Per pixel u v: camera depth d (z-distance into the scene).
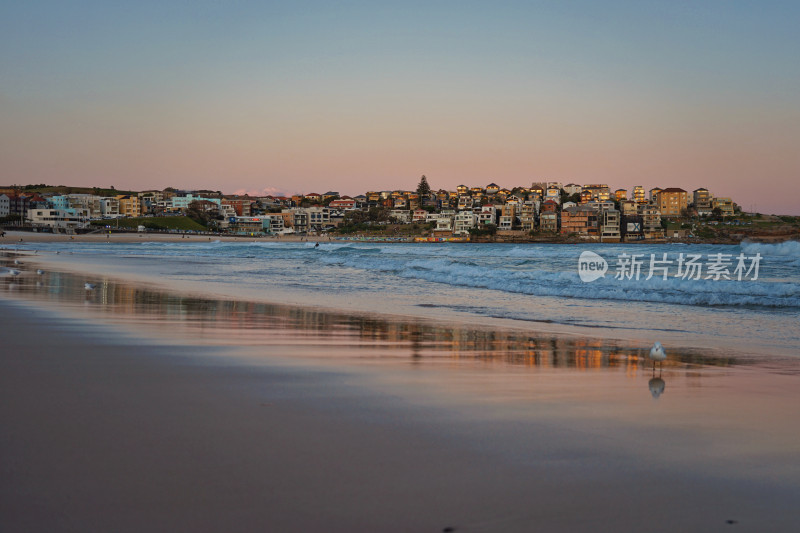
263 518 3.15
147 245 115.12
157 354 8.10
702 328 12.64
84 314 12.76
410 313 14.91
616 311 15.62
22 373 6.50
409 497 3.46
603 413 5.53
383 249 86.81
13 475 3.59
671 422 5.25
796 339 11.17
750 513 3.38
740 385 6.95
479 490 3.59
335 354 8.66
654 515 3.32
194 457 4.00
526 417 5.31
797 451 4.50
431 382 6.77
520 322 13.37
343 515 3.21
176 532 2.97
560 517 3.26
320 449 4.24
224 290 21.05
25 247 92.62
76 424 4.65
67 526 3.00
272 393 5.97
